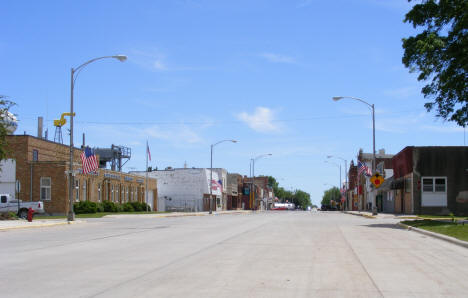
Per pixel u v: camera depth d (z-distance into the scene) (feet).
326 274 31.78
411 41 83.71
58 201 147.84
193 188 256.32
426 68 83.87
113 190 188.75
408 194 153.38
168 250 45.42
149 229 78.13
